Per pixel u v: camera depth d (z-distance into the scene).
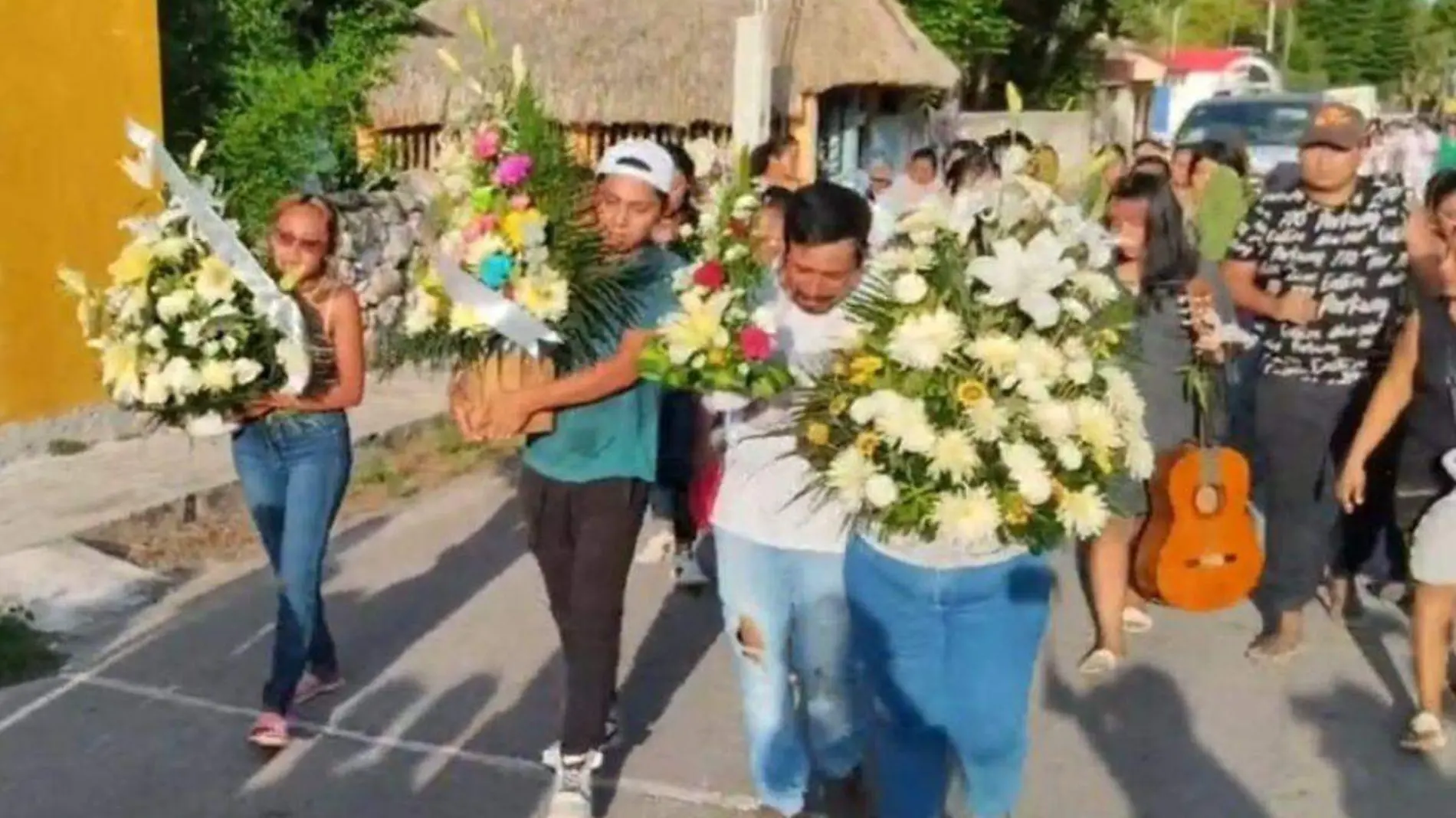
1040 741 5.64
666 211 4.95
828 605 4.49
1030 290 3.65
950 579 3.94
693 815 5.02
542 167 4.66
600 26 16.64
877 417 3.65
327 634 5.90
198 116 14.04
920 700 4.04
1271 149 18.58
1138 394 4.18
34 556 7.14
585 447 4.75
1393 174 7.36
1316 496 6.39
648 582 7.54
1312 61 69.12
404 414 10.31
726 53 16.27
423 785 5.21
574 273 4.65
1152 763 5.46
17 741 5.49
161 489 8.21
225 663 6.25
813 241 4.16
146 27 9.26
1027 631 4.02
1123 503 5.23
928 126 21.84
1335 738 5.69
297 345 5.07
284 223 5.20
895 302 3.74
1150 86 39.72
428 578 7.52
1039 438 3.66
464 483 9.33
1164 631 6.84
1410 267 6.01
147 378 5.03
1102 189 4.29
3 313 8.57
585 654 4.82
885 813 4.18
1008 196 3.86
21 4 8.50
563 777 4.84
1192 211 8.52
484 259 4.53
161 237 5.09
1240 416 7.38
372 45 16.20
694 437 7.05
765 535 4.50
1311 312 6.22
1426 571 5.47
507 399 4.61
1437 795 5.23
